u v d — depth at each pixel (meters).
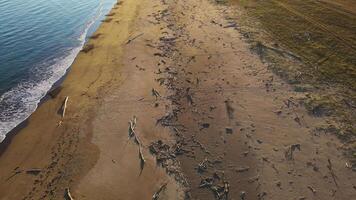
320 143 15.40
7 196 14.84
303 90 18.56
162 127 17.42
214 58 22.48
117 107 19.33
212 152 15.66
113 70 23.05
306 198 13.25
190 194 13.91
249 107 17.95
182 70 21.81
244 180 14.23
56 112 19.77
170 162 15.42
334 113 16.81
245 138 16.14
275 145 15.59
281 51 21.97
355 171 13.98
